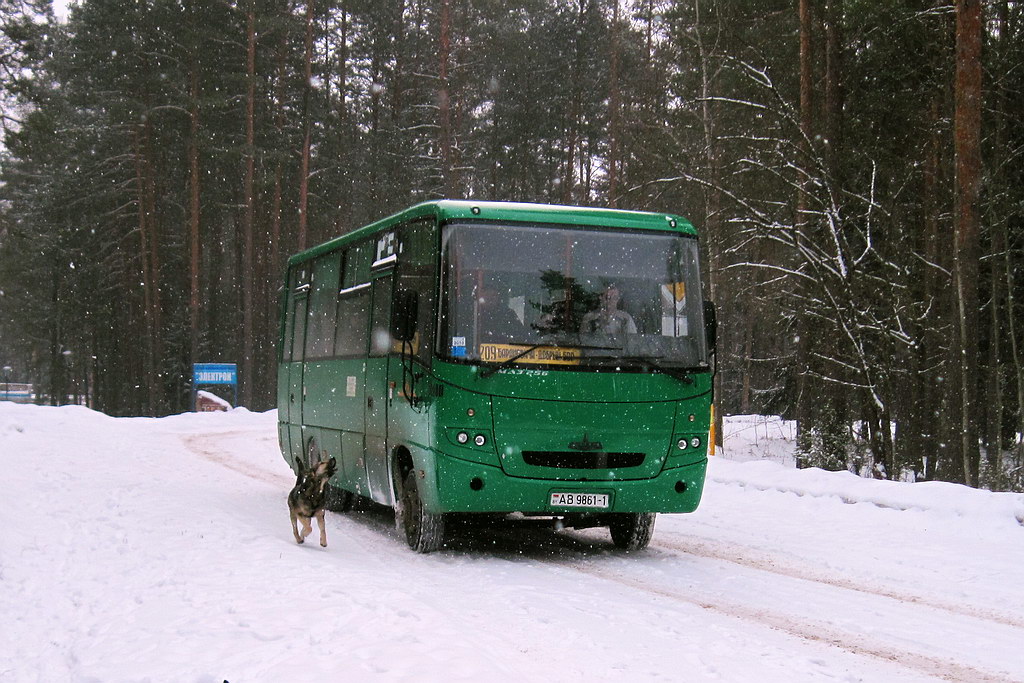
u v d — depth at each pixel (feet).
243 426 117.91
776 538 40.86
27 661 22.41
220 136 174.60
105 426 102.32
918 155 80.84
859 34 78.13
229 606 25.08
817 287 71.77
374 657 20.07
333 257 48.60
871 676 20.84
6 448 70.49
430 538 36.58
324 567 30.58
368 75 193.88
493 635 23.17
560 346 34.47
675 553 37.42
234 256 232.53
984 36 74.38
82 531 38.04
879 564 34.81
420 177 166.71
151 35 167.02
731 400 184.34
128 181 174.19
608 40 154.61
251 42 157.89
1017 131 79.66
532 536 42.39
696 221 80.59
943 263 77.46
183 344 203.72
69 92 171.42
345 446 45.83
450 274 34.35
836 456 74.95
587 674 20.04
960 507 42.11
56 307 213.87
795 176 73.92
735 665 21.21
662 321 35.58
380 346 40.55
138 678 19.52
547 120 168.45
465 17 165.58
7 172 193.36
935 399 79.00
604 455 34.47
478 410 33.78
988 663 22.16
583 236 35.47
